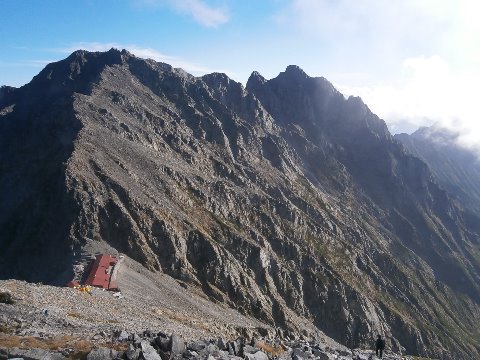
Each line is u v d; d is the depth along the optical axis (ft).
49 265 387.55
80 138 533.14
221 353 112.16
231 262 520.83
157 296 341.21
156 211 484.74
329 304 633.20
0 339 103.40
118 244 429.79
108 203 450.30
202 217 570.87
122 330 125.90
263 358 118.73
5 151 627.05
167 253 460.14
